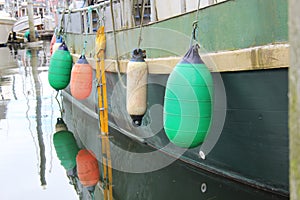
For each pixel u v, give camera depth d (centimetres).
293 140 143
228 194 396
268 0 301
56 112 819
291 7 139
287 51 291
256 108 337
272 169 348
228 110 361
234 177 392
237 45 335
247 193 381
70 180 472
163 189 434
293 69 141
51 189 448
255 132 347
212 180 423
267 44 308
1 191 445
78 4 1010
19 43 3412
